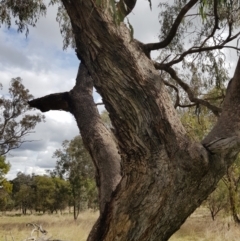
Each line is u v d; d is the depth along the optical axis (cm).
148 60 267
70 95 419
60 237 1320
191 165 241
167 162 244
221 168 250
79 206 3064
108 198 306
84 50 258
